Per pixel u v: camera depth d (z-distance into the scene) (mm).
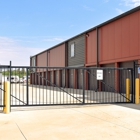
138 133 5512
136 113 8180
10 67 8594
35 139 5031
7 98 8211
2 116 7668
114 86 18953
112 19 18547
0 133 5531
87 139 5023
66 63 29312
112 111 8609
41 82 40719
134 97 10781
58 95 16688
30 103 11812
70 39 27750
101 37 20641
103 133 5512
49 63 36500
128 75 17375
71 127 6121
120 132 5605
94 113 8211
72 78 27734
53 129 5906
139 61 15836
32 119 7188
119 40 18062
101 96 15516
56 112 8445
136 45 16125
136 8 15820
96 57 21422
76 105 10359
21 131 5711
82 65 24281
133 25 16453
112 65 19562
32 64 47625
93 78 22359
